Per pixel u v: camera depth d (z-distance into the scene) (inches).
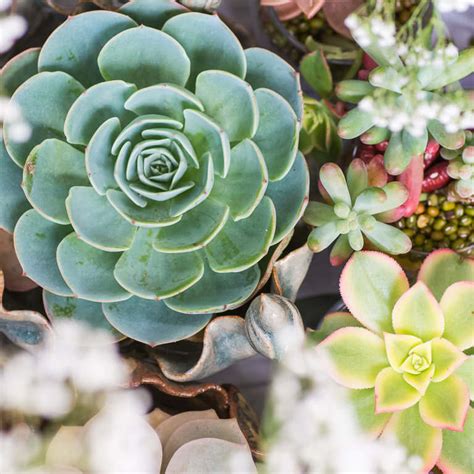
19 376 23.9
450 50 23.5
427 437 24.3
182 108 23.0
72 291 23.3
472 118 23.9
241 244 23.5
